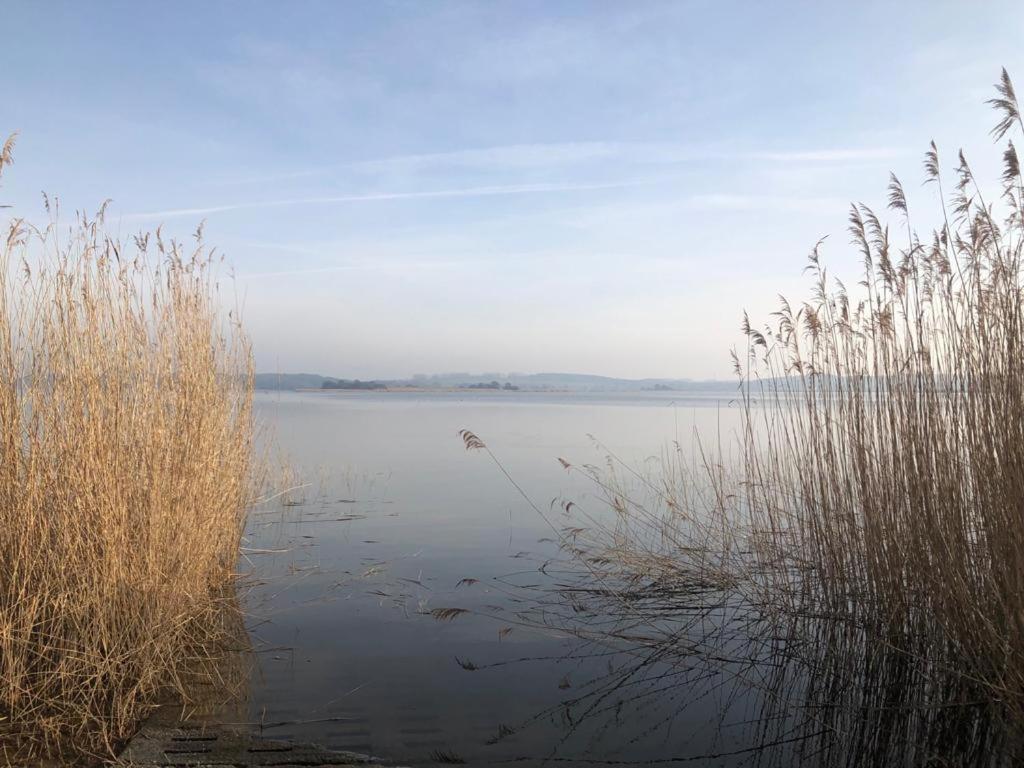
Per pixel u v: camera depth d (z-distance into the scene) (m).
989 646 4.82
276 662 6.21
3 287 5.28
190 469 6.67
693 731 5.06
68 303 5.60
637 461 18.92
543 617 7.46
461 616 7.45
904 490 6.10
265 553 10.01
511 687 5.77
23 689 4.92
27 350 5.43
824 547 7.11
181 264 7.05
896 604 6.05
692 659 6.38
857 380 6.83
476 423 38.06
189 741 4.74
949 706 5.21
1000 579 4.92
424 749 4.73
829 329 7.09
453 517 12.55
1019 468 4.74
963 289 5.66
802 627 6.95
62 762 4.43
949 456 5.46
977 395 5.30
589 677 5.99
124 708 4.99
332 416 44.94
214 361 7.73
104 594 5.34
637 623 7.30
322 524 11.95
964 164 5.73
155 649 5.48
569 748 4.79
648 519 11.79
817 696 5.62
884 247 6.45
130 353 6.10
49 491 5.48
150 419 6.18
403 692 5.62
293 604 7.80
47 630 5.31
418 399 103.56
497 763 4.58
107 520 5.53
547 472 17.98
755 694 5.69
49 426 5.50
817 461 7.14
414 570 9.20
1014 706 4.53
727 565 8.73
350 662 6.23
